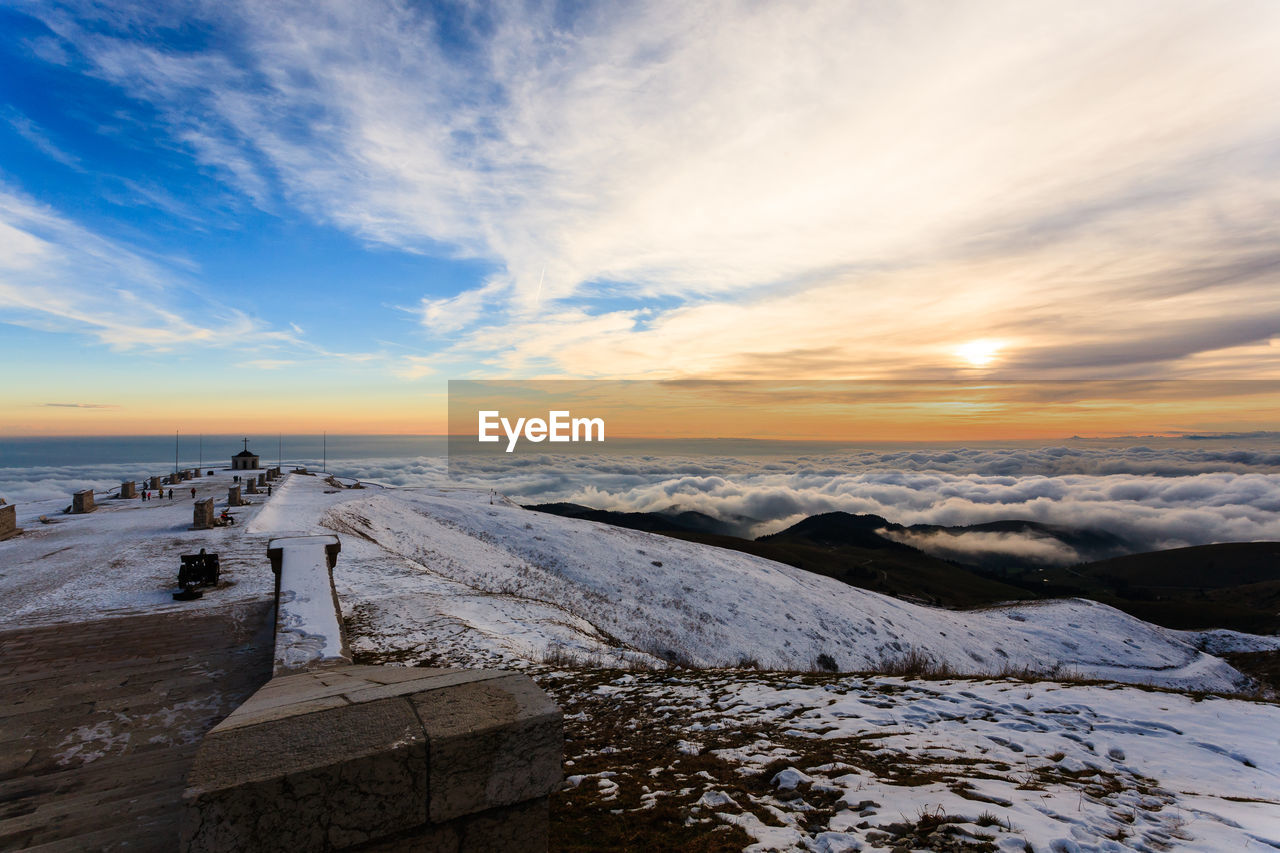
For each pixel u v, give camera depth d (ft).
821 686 30.58
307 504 130.82
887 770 18.42
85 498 111.04
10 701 22.45
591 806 15.88
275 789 6.53
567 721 26.37
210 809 6.27
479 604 65.21
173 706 22.04
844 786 16.87
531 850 7.97
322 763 6.73
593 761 20.57
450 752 7.39
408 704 8.16
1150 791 17.31
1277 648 246.47
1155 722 24.02
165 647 30.09
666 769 19.10
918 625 162.30
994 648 169.68
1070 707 26.07
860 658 126.21
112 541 77.66
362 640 44.09
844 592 170.30
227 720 7.97
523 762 7.89
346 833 6.81
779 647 120.57
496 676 9.49
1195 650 214.48
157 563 62.13
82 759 17.43
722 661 106.93
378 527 120.26
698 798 16.21
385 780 7.02
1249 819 15.05
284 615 27.84
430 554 113.70
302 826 6.61
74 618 38.88
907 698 27.73
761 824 14.21
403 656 40.29
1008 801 15.47
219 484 184.24
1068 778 18.13
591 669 39.14
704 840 13.37
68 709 21.68
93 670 26.40
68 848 12.16
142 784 15.65
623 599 122.21
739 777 18.06
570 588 120.06
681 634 114.01
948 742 21.56
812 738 22.11
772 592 145.18
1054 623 222.48
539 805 8.06
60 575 56.03
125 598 46.09
